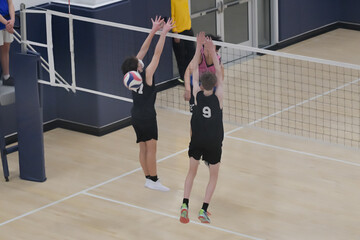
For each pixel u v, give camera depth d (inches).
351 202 456.1
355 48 775.1
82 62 562.6
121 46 571.5
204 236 418.9
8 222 444.8
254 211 446.9
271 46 773.3
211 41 403.2
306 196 464.8
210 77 395.2
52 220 446.0
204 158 409.7
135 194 475.2
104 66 563.8
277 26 770.8
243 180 488.1
